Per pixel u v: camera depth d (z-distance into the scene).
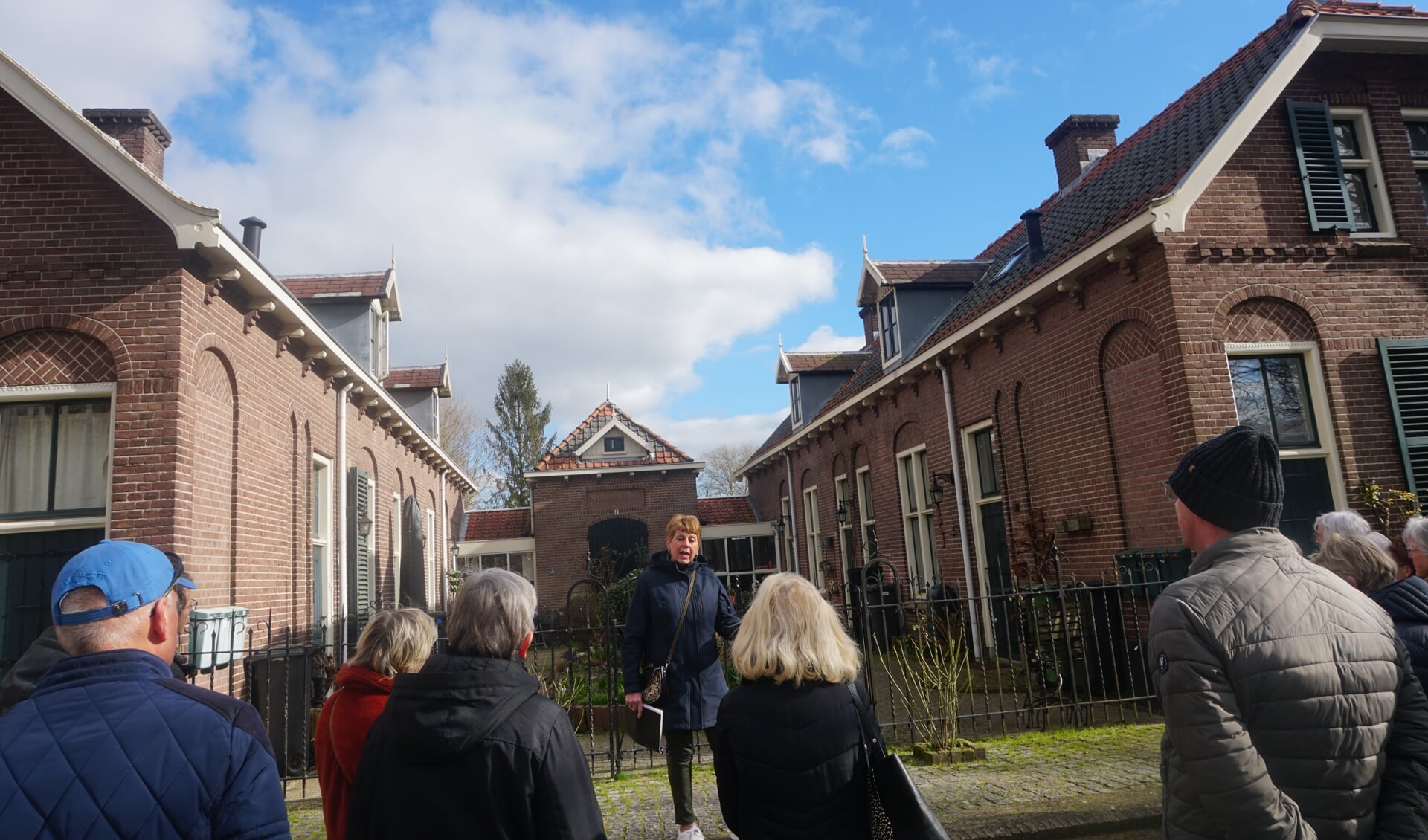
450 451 36.59
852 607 7.20
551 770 2.00
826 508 18.23
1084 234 9.08
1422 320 7.78
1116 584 7.03
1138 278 7.90
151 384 6.71
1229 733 1.68
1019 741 6.41
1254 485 1.94
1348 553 2.76
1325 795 1.74
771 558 23.95
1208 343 7.36
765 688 2.34
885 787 2.26
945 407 12.16
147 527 6.53
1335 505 7.35
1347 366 7.56
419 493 17.77
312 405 10.28
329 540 10.79
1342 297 7.67
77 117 6.69
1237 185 7.72
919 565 13.51
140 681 1.68
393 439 15.01
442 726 1.99
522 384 39.88
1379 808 1.82
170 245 6.92
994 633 7.20
